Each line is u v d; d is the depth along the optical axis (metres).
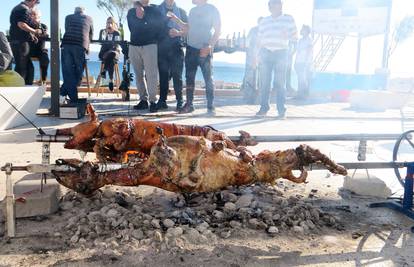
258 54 10.39
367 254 3.10
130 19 9.66
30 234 3.19
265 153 3.64
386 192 4.51
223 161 3.41
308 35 16.22
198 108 11.69
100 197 3.91
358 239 3.38
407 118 10.99
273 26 9.86
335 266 2.90
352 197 4.47
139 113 9.78
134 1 9.67
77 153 5.79
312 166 3.64
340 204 4.22
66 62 9.23
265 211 3.76
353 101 14.48
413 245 3.29
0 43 7.69
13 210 3.12
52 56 8.95
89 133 3.74
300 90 16.84
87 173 3.25
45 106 11.03
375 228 3.62
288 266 2.88
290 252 3.08
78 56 9.27
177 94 10.24
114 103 12.45
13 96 7.16
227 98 16.59
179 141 3.38
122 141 3.73
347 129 8.70
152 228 3.30
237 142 4.25
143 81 10.55
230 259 2.93
